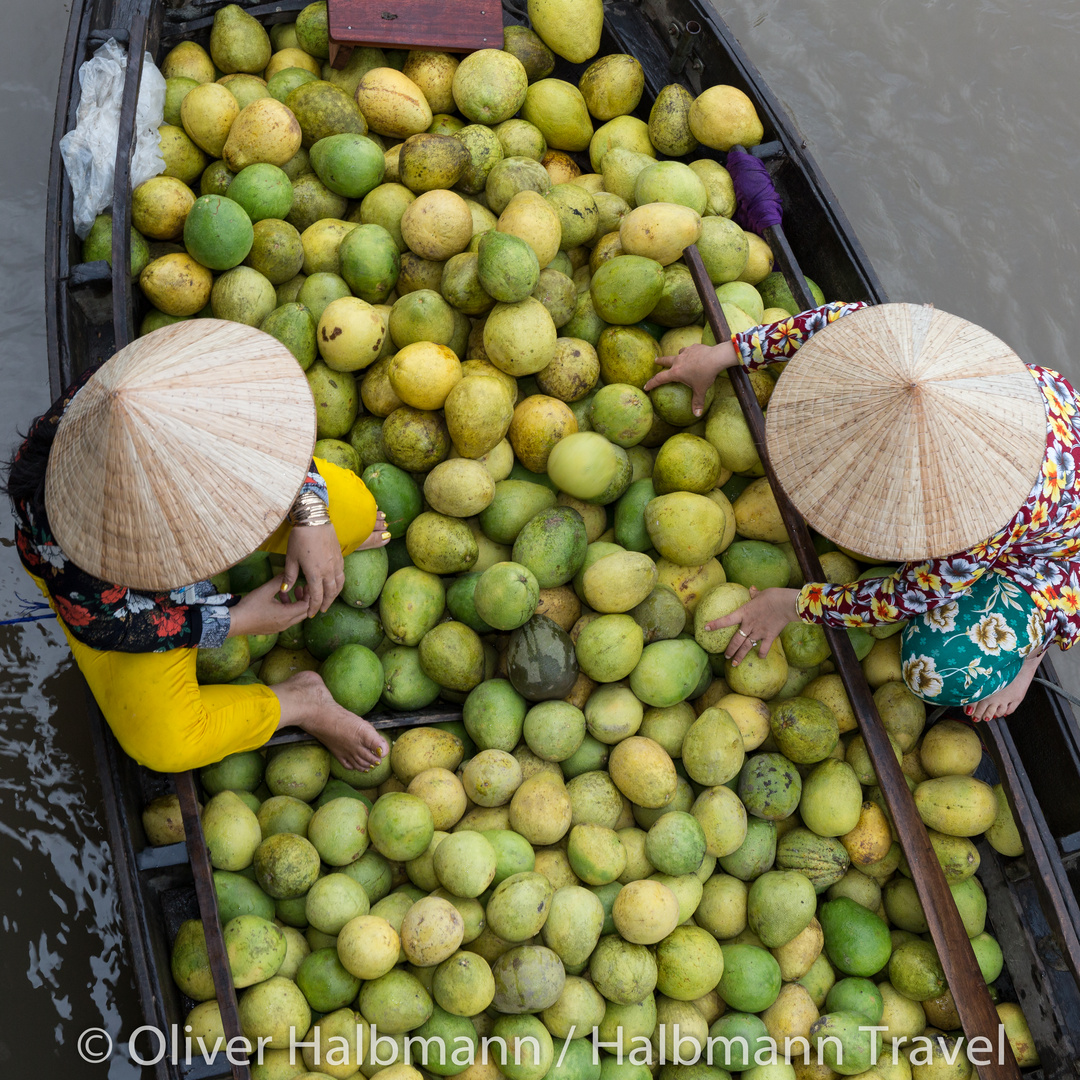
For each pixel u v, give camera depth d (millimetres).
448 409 3621
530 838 3305
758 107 4641
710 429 3914
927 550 2768
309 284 3928
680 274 4070
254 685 3238
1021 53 5859
